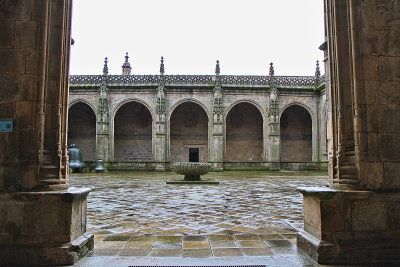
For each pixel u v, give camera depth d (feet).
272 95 129.18
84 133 139.64
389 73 20.80
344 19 21.70
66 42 21.81
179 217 30.94
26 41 20.03
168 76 132.36
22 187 19.25
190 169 68.95
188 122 142.92
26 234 18.65
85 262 18.21
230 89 131.75
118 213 32.99
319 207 19.31
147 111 141.38
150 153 140.36
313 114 132.26
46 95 20.51
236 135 143.13
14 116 19.62
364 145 20.25
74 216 19.45
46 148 20.35
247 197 45.44
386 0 21.12
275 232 25.11
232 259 18.65
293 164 131.03
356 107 20.53
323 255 18.45
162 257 18.99
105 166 123.85
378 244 19.30
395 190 19.94
